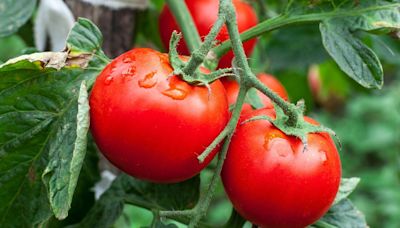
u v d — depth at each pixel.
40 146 0.63
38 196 0.64
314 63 0.86
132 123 0.58
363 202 2.04
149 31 0.83
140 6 0.78
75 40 0.63
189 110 0.58
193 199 0.68
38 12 0.74
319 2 0.67
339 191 0.67
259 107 0.66
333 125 2.25
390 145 2.21
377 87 0.65
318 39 0.86
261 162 0.60
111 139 0.59
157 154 0.59
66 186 0.59
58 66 0.61
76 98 0.62
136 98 0.58
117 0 0.76
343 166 2.18
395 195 1.97
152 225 0.67
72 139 0.61
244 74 0.60
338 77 1.06
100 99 0.59
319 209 0.61
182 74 0.59
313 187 0.60
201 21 0.72
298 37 0.87
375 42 0.82
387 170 2.09
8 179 0.64
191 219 0.61
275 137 0.60
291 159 0.60
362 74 0.65
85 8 0.75
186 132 0.59
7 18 0.72
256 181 0.60
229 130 0.60
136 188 0.69
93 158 0.69
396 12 0.65
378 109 2.28
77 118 0.59
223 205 1.94
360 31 0.66
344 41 0.66
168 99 0.58
